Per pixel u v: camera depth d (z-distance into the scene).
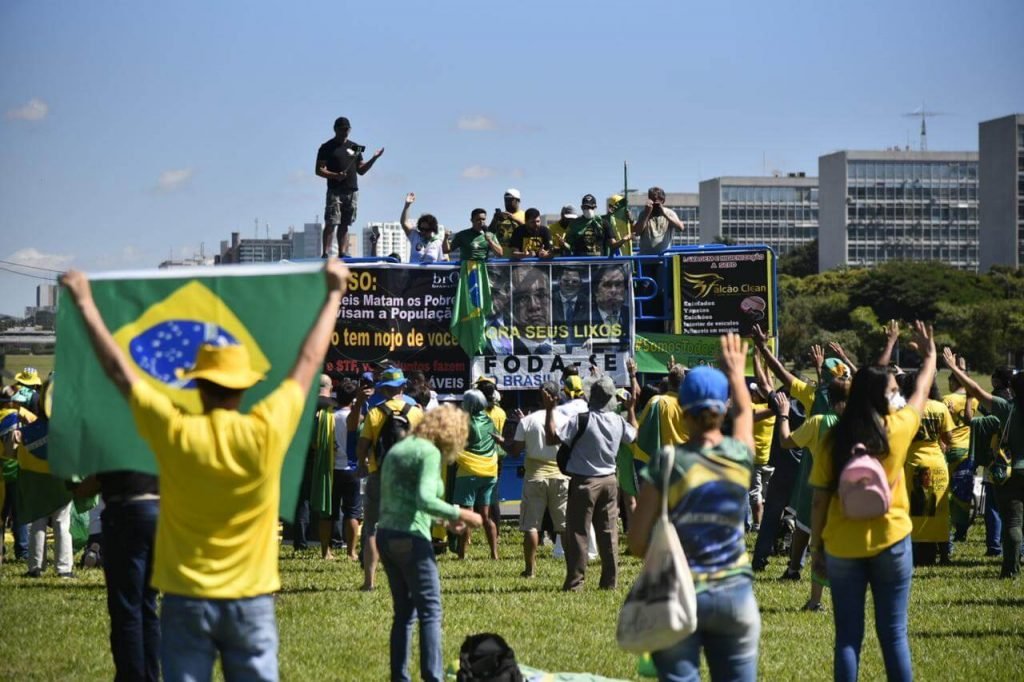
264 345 8.42
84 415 8.61
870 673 12.34
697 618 7.93
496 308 24.66
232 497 7.41
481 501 20.16
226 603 7.44
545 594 16.55
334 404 20.88
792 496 18.25
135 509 10.08
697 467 7.99
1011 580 17.77
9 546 22.36
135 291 8.49
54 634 14.23
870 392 9.82
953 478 22.56
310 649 13.28
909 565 9.80
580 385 18.17
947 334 172.50
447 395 24.56
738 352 8.59
